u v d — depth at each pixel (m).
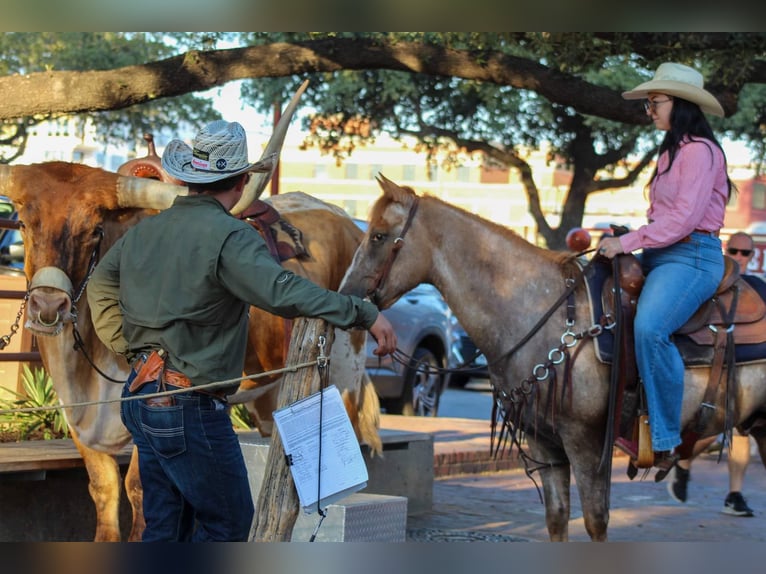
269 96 21.16
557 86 10.65
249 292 3.76
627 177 24.23
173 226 3.91
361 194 47.44
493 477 9.97
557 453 5.61
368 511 5.78
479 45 10.77
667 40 10.38
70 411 5.53
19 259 11.18
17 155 23.22
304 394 3.97
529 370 5.44
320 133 24.56
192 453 3.85
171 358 3.88
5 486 6.07
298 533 5.67
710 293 5.47
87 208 5.23
